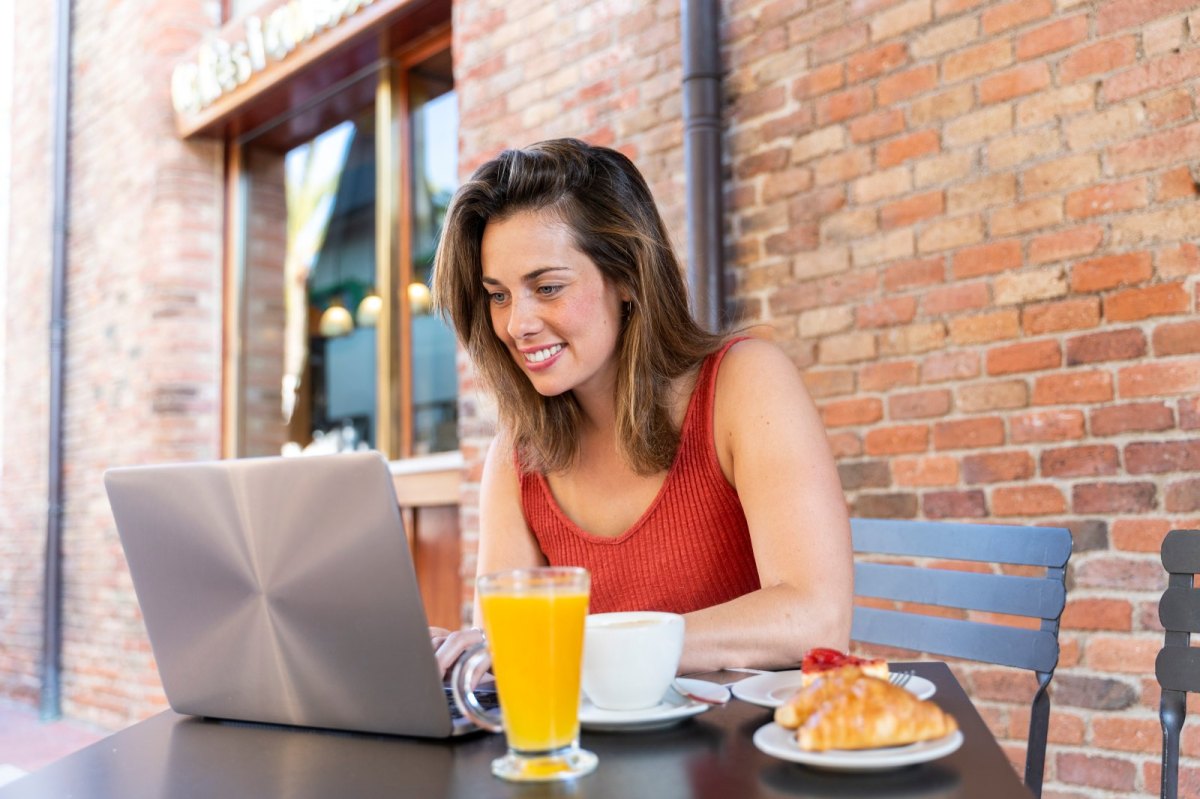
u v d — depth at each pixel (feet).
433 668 2.61
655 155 9.07
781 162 8.29
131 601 14.88
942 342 7.34
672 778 2.22
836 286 7.91
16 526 17.72
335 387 13.47
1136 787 6.33
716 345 4.33
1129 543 6.44
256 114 14.24
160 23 15.15
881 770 2.19
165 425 14.58
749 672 3.24
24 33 18.54
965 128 7.30
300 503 2.72
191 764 2.70
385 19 11.82
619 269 4.12
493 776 2.32
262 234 14.69
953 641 4.38
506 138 10.37
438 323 12.16
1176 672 3.70
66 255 16.94
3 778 12.53
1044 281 6.88
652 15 9.21
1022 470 6.91
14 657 17.48
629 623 2.80
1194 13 6.36
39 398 17.29
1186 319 6.30
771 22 8.41
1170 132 6.41
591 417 4.44
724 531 4.18
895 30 7.69
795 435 3.89
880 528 4.80
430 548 11.55
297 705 2.93
